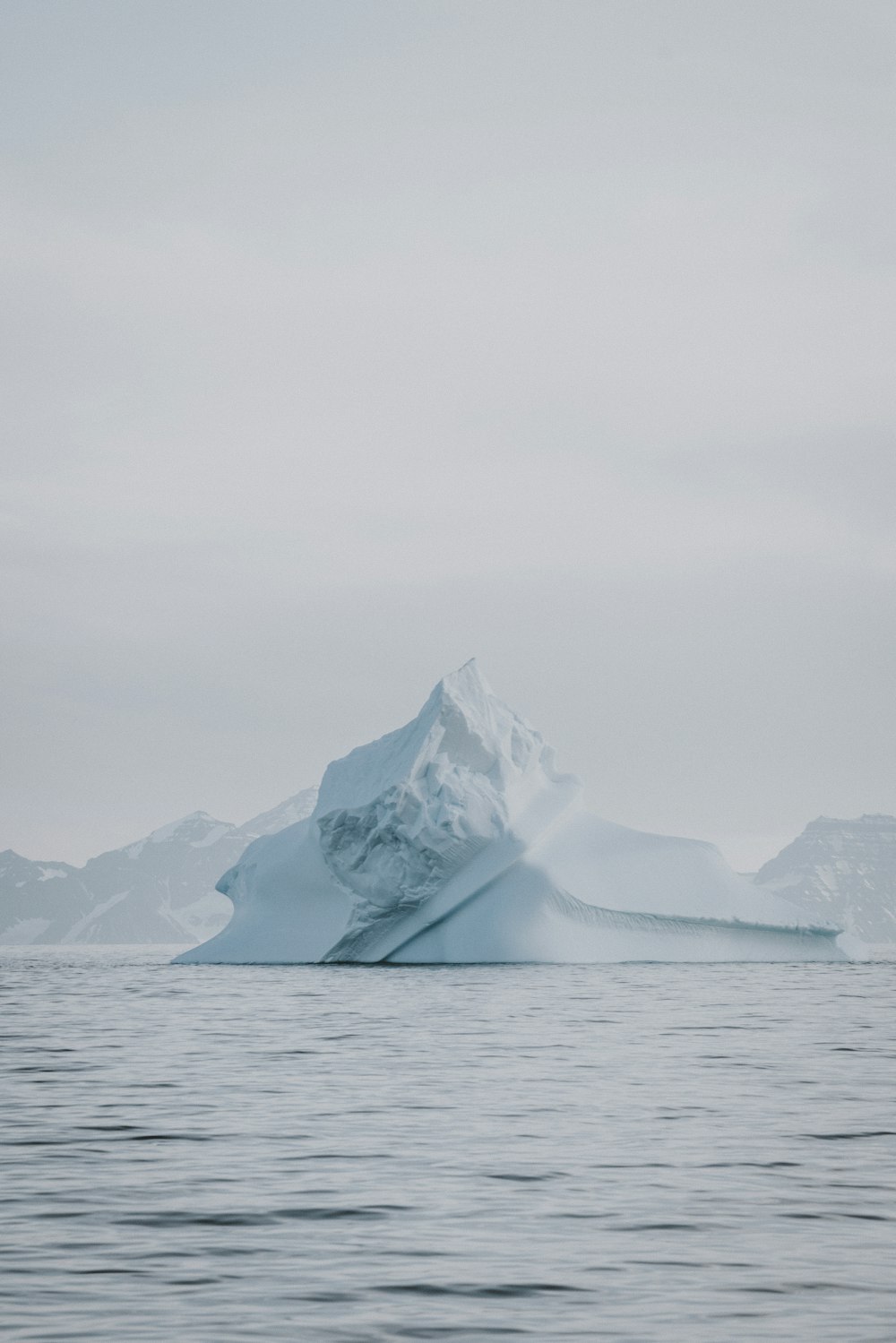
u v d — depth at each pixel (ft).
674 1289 42.14
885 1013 139.03
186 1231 48.88
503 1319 39.42
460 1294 41.75
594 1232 48.80
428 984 187.21
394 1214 51.39
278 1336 37.86
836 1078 88.89
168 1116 73.31
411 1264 44.83
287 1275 43.60
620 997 161.38
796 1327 38.65
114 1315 39.50
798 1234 48.42
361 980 196.75
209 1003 159.43
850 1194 54.44
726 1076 89.92
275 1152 63.16
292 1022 130.72
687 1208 52.26
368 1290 42.09
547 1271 44.01
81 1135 67.56
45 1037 117.08
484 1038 114.52
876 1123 71.00
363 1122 71.51
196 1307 40.32
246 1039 114.83
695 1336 37.93
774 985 187.62
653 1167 59.57
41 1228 49.14
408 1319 39.42
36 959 502.38
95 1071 93.40
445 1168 59.47
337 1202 53.21
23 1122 71.56
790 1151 63.21
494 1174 58.34
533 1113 74.43
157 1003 159.63
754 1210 51.83
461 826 225.15
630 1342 37.50
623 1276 43.50
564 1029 122.83
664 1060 99.09
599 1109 75.61
